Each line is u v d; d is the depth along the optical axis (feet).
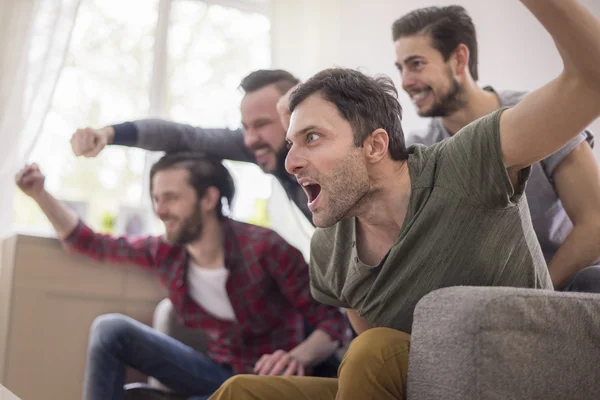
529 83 7.09
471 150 3.44
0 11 6.48
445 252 3.50
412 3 7.75
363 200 3.59
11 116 6.48
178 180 6.02
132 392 5.57
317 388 3.77
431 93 5.68
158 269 6.15
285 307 5.97
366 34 7.88
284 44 7.76
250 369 5.84
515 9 7.23
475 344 2.88
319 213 3.57
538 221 5.16
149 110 7.66
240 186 7.99
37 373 5.86
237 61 8.23
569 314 3.10
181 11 8.03
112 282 6.25
